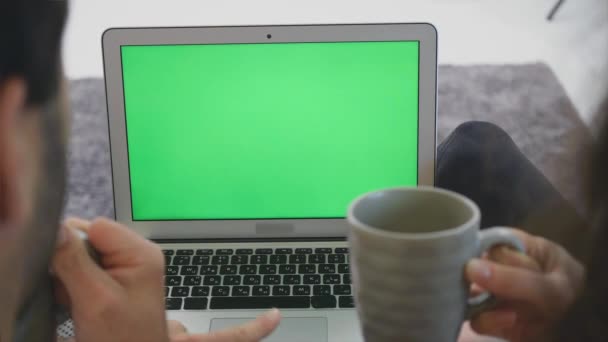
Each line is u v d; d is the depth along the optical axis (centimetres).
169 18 181
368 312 34
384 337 35
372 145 81
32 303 33
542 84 177
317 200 81
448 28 199
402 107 80
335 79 80
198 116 80
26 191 25
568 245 43
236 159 81
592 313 28
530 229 69
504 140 88
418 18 197
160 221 81
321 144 81
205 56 79
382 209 37
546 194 77
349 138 80
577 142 32
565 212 54
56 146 28
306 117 80
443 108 171
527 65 183
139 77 79
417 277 32
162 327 39
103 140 143
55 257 36
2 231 26
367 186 81
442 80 182
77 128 144
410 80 79
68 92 29
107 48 79
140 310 38
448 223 37
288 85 80
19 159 25
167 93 80
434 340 34
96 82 163
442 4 198
